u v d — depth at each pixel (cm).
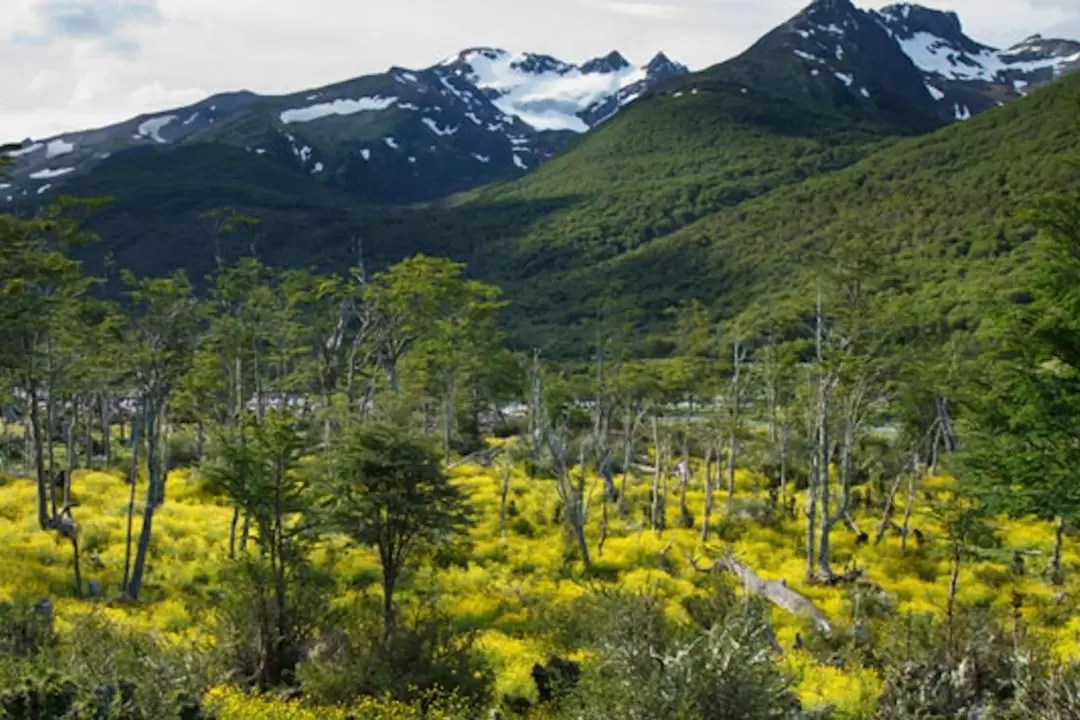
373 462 2003
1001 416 2034
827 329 4328
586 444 5334
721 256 15475
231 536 3034
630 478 5747
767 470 5731
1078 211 1920
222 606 1934
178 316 3045
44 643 1361
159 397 2973
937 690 1459
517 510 4456
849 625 2612
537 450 5500
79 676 938
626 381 4959
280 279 5031
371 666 1659
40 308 3086
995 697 1434
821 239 14462
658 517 4281
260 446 1986
